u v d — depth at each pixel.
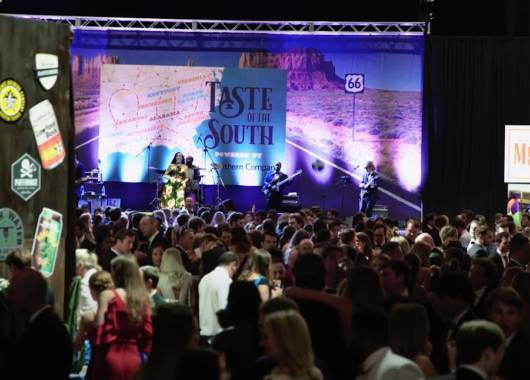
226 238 11.55
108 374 6.80
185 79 23.97
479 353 4.70
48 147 7.63
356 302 6.46
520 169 22.38
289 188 24.06
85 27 23.59
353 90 23.94
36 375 5.46
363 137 23.94
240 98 24.00
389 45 23.95
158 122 23.97
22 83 7.32
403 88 23.92
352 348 5.45
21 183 7.34
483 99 23.83
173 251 9.19
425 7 23.39
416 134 23.92
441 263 10.16
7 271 7.23
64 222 7.88
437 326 6.75
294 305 5.22
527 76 23.78
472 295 6.78
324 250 8.26
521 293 6.93
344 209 23.95
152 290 8.17
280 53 24.03
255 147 24.03
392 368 5.09
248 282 5.84
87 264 8.59
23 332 5.76
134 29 23.53
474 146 23.84
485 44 23.80
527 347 5.77
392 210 23.94
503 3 25.14
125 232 9.88
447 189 23.91
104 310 6.87
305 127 24.03
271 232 11.48
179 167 22.88
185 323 4.87
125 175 23.92
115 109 23.92
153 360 4.81
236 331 5.35
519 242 10.30
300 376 4.47
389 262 7.39
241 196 24.08
